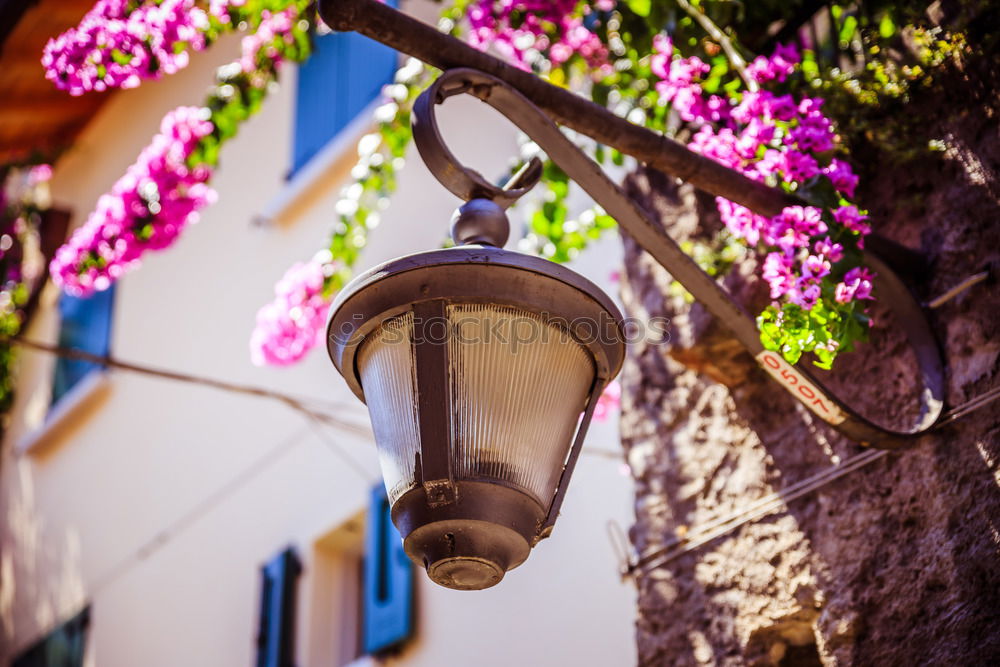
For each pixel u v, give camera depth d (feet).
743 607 10.53
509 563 7.29
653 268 12.16
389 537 19.04
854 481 10.04
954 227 9.81
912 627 9.29
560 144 8.56
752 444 10.98
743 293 11.09
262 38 14.84
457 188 8.31
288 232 24.94
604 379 7.95
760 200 9.02
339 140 23.61
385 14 8.41
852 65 11.01
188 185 15.62
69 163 35.06
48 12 25.11
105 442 29.07
